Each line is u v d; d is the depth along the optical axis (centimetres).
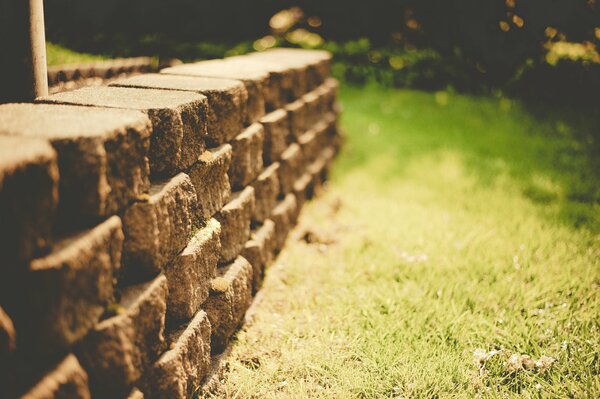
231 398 256
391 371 269
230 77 330
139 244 198
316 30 1094
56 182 155
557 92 763
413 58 923
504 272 370
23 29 239
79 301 163
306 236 430
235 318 287
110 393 181
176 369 215
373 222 459
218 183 274
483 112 812
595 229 440
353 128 746
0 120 179
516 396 252
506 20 725
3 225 142
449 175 574
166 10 734
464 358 281
